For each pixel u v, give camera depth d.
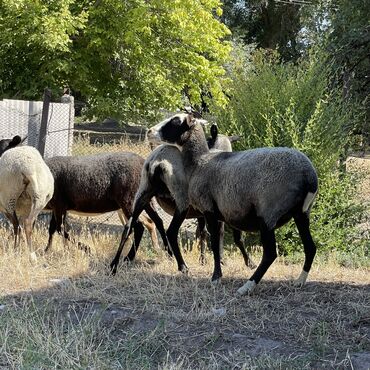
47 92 16.03
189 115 10.37
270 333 8.03
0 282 10.19
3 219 15.35
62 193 12.73
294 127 14.40
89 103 25.31
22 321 8.12
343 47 17.20
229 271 11.17
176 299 9.33
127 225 11.24
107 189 12.60
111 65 25.28
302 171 9.12
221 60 26.95
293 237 14.19
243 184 9.38
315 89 15.16
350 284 10.22
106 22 24.48
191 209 11.71
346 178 15.22
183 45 25.58
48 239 13.38
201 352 7.56
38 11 21.78
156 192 11.27
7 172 11.89
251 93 15.41
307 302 9.10
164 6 24.48
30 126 16.95
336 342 7.74
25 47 23.31
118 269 11.04
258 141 14.80
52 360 7.12
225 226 14.89
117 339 7.89
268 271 11.20
